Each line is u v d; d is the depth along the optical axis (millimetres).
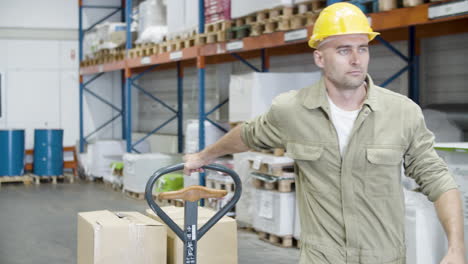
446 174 2414
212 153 3021
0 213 9344
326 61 2438
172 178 9430
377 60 7766
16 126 15008
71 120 15477
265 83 7141
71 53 15398
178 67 12672
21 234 7742
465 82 6469
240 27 7496
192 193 3176
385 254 2486
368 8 5738
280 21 6613
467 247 3121
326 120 2508
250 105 7129
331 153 2498
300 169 2637
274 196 6637
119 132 16141
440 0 4652
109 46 12273
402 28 6996
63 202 10414
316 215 2574
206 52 8477
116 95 16094
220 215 3301
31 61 15094
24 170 13773
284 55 9367
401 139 2441
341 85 2420
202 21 8562
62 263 6297
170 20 9523
